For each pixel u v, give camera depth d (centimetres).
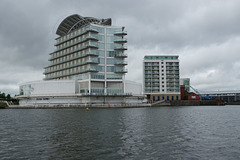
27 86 11331
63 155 1791
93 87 10162
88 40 10406
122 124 3500
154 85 14925
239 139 2372
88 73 10125
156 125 3394
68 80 10238
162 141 2255
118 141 2247
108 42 10681
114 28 10781
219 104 13938
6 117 5019
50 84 10481
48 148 1998
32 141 2280
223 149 1969
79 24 11875
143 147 2022
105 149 1955
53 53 12800
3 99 13900
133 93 11325
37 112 6731
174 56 15412
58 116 5031
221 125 3462
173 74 15075
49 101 10381
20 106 9700
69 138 2400
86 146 2055
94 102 9969
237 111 7250
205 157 1748
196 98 14662
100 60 10450
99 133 2680
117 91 10519
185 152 1875
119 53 10681
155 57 15375
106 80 10419
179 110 7669
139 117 4712
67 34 12019
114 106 9006
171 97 14875
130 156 1762
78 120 4097
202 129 3023
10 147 2050
